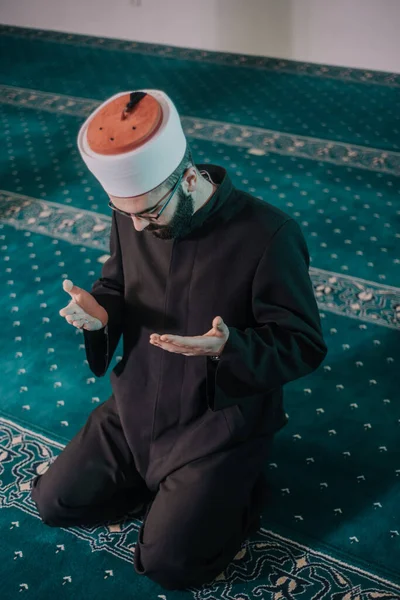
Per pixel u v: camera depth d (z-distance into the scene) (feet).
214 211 5.43
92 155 4.90
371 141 13.83
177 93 16.16
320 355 5.54
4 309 9.85
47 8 19.97
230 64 17.58
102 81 17.08
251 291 5.57
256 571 6.49
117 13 19.08
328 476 7.36
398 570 6.46
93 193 12.56
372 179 12.54
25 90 16.76
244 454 6.13
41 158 13.78
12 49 19.19
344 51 16.99
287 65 17.38
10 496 7.32
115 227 6.07
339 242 10.89
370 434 7.81
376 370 8.61
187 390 5.92
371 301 9.68
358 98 15.58
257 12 17.28
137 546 6.29
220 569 6.36
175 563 5.99
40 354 9.11
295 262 5.49
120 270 6.24
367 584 6.35
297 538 6.77
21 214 11.96
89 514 6.73
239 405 5.94
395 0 15.79
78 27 19.92
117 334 6.17
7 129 14.96
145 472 6.48
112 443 6.66
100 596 6.36
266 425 6.14
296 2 16.69
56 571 6.58
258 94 15.96
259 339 5.31
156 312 5.84
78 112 15.62
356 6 16.22
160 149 4.83
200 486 5.97
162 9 18.42
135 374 6.18
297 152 13.51
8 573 6.58
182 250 5.56
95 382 8.67
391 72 16.78
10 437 7.98
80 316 5.67
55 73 17.61
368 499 7.11
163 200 5.08
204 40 18.40
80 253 10.93
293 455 7.60
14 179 13.05
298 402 8.21
